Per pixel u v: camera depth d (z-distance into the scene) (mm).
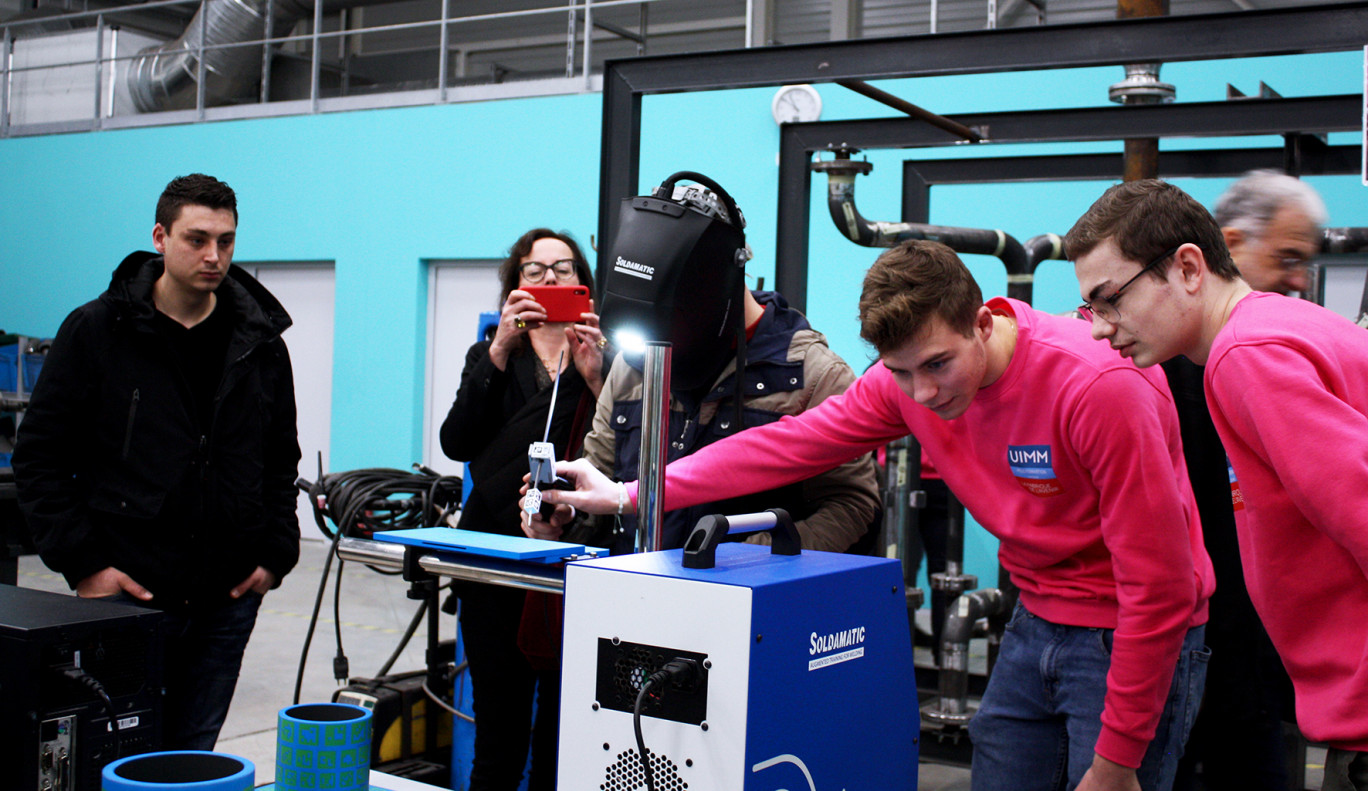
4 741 1073
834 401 1578
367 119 7430
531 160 6883
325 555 7152
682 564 1045
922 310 1267
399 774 2596
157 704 1186
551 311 2184
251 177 7871
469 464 2344
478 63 9617
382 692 2656
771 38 7781
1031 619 1539
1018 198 5551
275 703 3822
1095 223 1255
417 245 7258
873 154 5758
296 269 7863
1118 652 1314
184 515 2053
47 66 8789
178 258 2014
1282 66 5160
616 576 1004
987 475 1488
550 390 2223
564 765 1034
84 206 8602
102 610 1173
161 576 2041
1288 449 1075
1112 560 1391
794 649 991
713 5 8492
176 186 2035
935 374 1318
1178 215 1204
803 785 1017
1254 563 1220
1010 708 1544
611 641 1005
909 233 3510
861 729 1116
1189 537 1396
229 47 8305
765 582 957
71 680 1082
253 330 2141
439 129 7172
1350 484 1038
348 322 7488
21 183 8906
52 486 1974
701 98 6367
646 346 1312
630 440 1843
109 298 2006
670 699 967
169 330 2105
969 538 5543
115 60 8664
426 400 7352
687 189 1435
